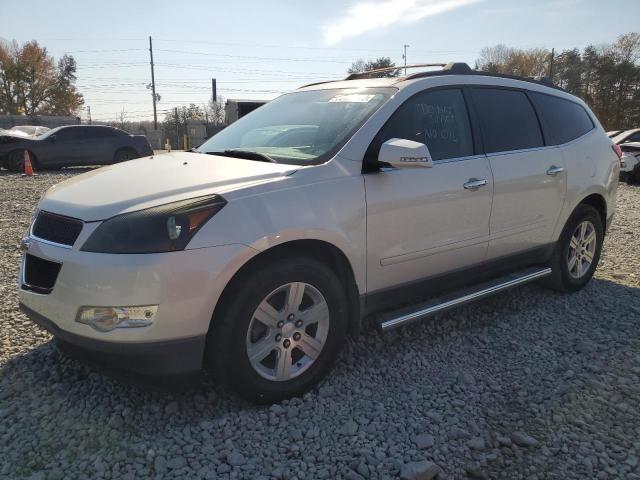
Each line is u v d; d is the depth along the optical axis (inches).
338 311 124.0
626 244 274.5
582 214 187.3
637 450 103.3
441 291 150.6
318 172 121.0
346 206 121.3
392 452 102.3
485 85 162.1
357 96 146.3
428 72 153.4
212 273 103.0
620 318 169.3
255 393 113.8
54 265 107.9
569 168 177.5
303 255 118.2
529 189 163.3
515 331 159.2
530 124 171.5
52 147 683.4
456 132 149.3
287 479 94.9
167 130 1776.6
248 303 109.0
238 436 106.4
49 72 2677.2
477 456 102.0
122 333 100.0
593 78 2272.4
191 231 102.7
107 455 99.7
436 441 106.0
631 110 2154.3
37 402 116.9
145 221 101.8
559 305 180.2
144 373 104.0
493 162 153.4
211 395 120.4
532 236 169.2
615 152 203.3
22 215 338.0
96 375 128.0
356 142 128.5
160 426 109.3
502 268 164.4
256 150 140.3
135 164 138.3
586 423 112.5
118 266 99.0
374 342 149.9
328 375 130.7
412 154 119.3
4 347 141.8
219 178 115.4
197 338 104.7
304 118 147.5
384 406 118.4
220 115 1743.4
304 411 115.7
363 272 127.3
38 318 112.0
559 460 101.0
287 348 117.6
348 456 101.2
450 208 141.6
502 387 127.4
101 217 104.6
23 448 101.3
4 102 2593.5
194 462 98.5
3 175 623.8
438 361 140.1
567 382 128.9
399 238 132.1
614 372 133.6
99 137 715.4
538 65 2635.3
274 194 113.0
